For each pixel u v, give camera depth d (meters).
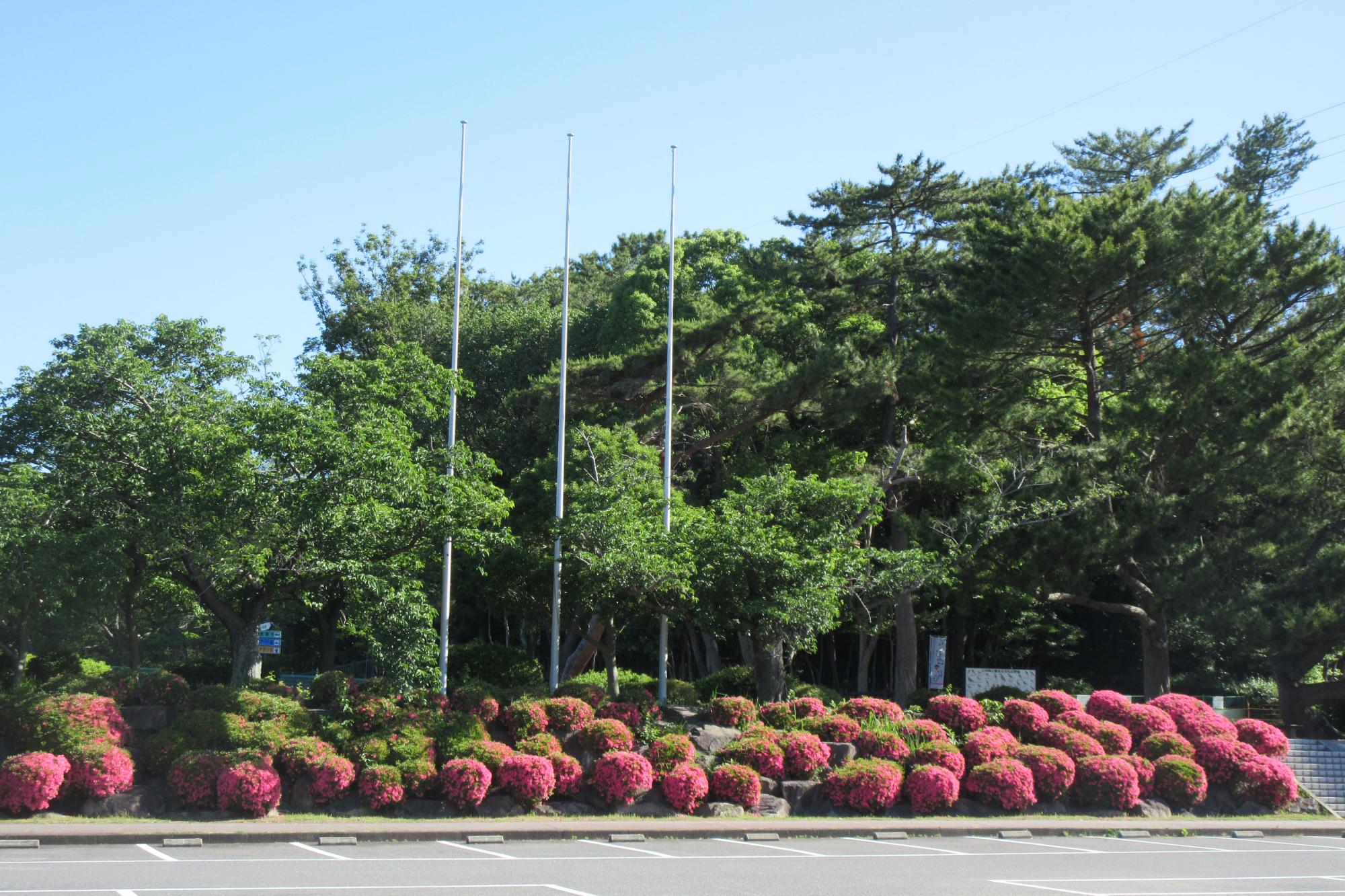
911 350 38.28
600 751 20.59
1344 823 22.12
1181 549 30.98
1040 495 33.03
